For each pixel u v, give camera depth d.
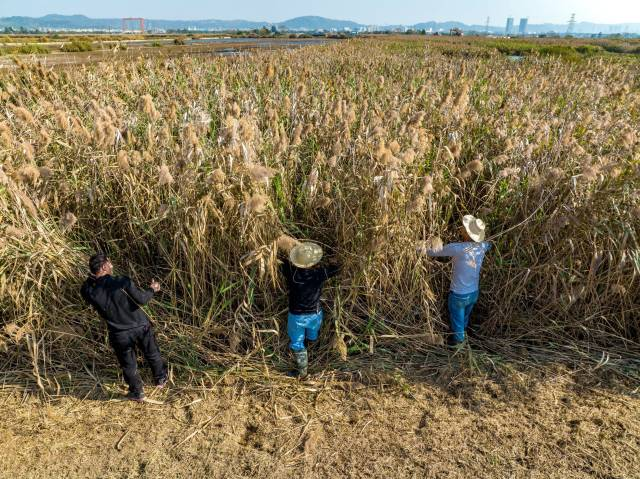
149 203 4.75
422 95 7.38
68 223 4.12
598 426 3.59
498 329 4.82
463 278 4.28
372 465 3.32
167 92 8.34
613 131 5.85
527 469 3.24
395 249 4.54
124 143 5.07
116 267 4.82
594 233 4.40
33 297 4.27
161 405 3.92
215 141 5.44
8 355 4.36
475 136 6.23
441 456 3.37
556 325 4.59
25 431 3.64
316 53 18.55
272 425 3.71
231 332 4.46
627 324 4.63
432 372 4.25
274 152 4.98
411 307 4.68
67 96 7.82
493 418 3.71
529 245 4.76
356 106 7.14
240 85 9.31
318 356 4.47
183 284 4.55
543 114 6.85
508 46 36.31
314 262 3.93
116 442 3.55
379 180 4.27
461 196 5.20
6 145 4.88
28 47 17.67
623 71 13.62
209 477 3.26
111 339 3.75
